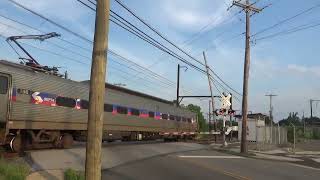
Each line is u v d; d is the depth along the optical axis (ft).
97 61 38.91
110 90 110.32
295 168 82.28
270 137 153.89
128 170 65.92
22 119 74.23
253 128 187.62
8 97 70.95
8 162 58.44
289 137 211.82
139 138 128.16
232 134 233.55
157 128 142.31
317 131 317.83
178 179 59.88
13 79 72.18
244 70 118.32
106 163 71.56
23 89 74.54
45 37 87.61
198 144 146.10
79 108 90.84
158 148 108.27
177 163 79.00
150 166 72.18
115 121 111.24
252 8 117.80
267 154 115.85
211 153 108.06
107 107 106.93
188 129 180.96
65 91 86.22
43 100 79.61
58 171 57.82
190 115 185.88
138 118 126.21
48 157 69.87
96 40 39.14
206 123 316.60
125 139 120.98
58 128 84.33
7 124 70.54
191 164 78.64
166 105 153.58
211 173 67.51
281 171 75.25
